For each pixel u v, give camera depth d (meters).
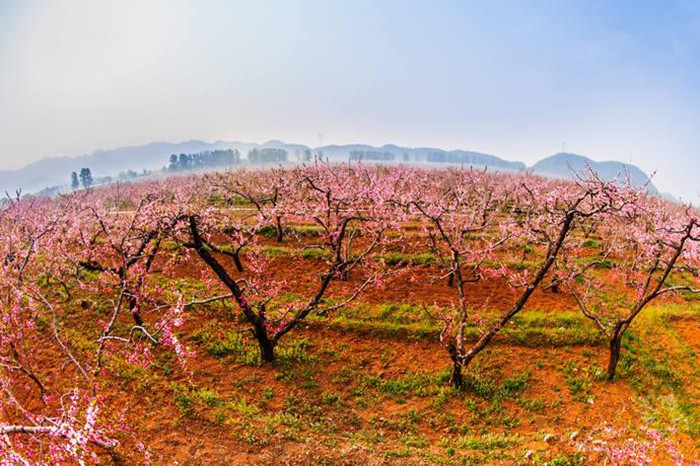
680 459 8.69
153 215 11.16
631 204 11.40
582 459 8.82
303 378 11.61
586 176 11.64
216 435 8.92
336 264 13.03
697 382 12.07
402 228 26.34
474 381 11.66
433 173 52.62
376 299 16.59
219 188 31.61
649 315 15.79
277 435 9.03
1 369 8.96
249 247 21.08
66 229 17.39
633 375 12.23
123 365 11.14
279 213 16.33
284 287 17.34
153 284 15.82
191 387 10.72
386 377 11.91
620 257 22.55
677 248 10.96
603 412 10.70
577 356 13.01
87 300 15.13
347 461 8.38
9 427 5.18
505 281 18.59
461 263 18.22
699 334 14.71
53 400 9.68
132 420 9.12
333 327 14.12
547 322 14.84
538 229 15.44
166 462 8.02
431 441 9.56
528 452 8.97
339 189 18.70
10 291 10.58
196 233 10.88
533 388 11.58
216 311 14.69
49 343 12.48
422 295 16.98
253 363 12.02
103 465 7.76
